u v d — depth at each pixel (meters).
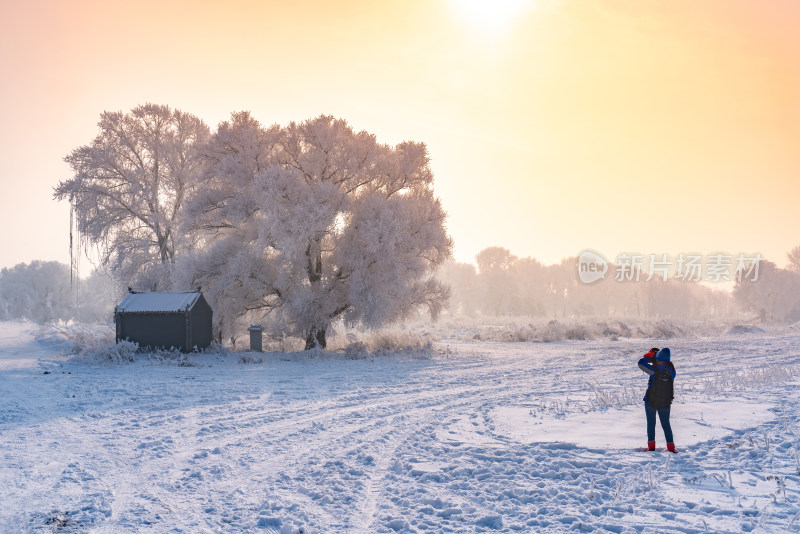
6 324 51.91
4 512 7.34
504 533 6.60
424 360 28.62
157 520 7.11
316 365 26.28
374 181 35.03
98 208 39.97
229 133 33.19
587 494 7.77
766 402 14.23
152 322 29.45
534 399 16.28
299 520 7.05
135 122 41.50
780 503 7.20
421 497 7.89
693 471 8.73
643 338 46.12
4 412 14.37
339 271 33.41
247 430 12.48
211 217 34.31
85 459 10.06
